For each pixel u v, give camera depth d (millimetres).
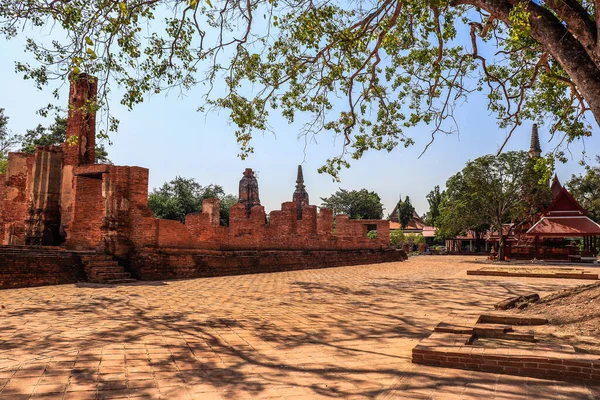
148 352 5754
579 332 6270
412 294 12516
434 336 6016
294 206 25750
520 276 19203
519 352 5000
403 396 4211
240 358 5609
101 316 8336
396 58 13391
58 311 8828
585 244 33906
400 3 9492
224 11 10344
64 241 18000
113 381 4602
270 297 11633
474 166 34375
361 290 13555
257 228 22500
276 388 4508
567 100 13094
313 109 13258
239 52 11539
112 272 15148
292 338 6770
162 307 9570
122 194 16562
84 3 9797
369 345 6359
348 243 30562
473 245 63000
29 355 5492
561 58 7238
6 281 12688
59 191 18547
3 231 19609
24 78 10172
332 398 4230
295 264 23922
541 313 7531
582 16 7008
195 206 47062
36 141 36531
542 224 31172
